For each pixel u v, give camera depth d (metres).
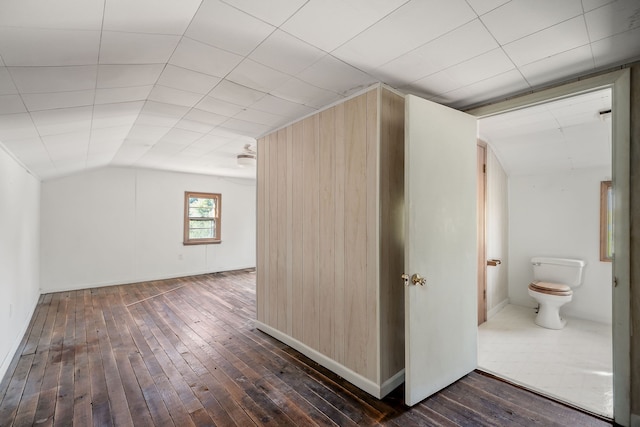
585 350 2.68
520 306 3.87
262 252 3.19
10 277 2.63
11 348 2.55
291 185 2.79
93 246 4.99
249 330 3.20
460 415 1.81
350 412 1.85
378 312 2.01
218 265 6.48
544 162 3.49
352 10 1.25
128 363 2.46
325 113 2.41
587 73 1.82
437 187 2.06
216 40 1.47
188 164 5.00
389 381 2.07
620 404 1.72
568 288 3.19
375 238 2.03
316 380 2.21
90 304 4.08
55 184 4.66
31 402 1.95
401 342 2.19
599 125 2.73
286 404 1.93
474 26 1.36
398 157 2.15
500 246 3.76
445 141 2.12
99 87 1.81
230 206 6.66
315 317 2.52
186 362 2.48
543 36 1.44
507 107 2.18
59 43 1.27
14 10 1.02
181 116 2.61
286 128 2.85
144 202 5.51
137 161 4.71
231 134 3.20
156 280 5.59
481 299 3.32
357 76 1.89
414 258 1.91
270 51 1.59
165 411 1.86
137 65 1.65
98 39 1.32
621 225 1.71
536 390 2.06
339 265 2.30
